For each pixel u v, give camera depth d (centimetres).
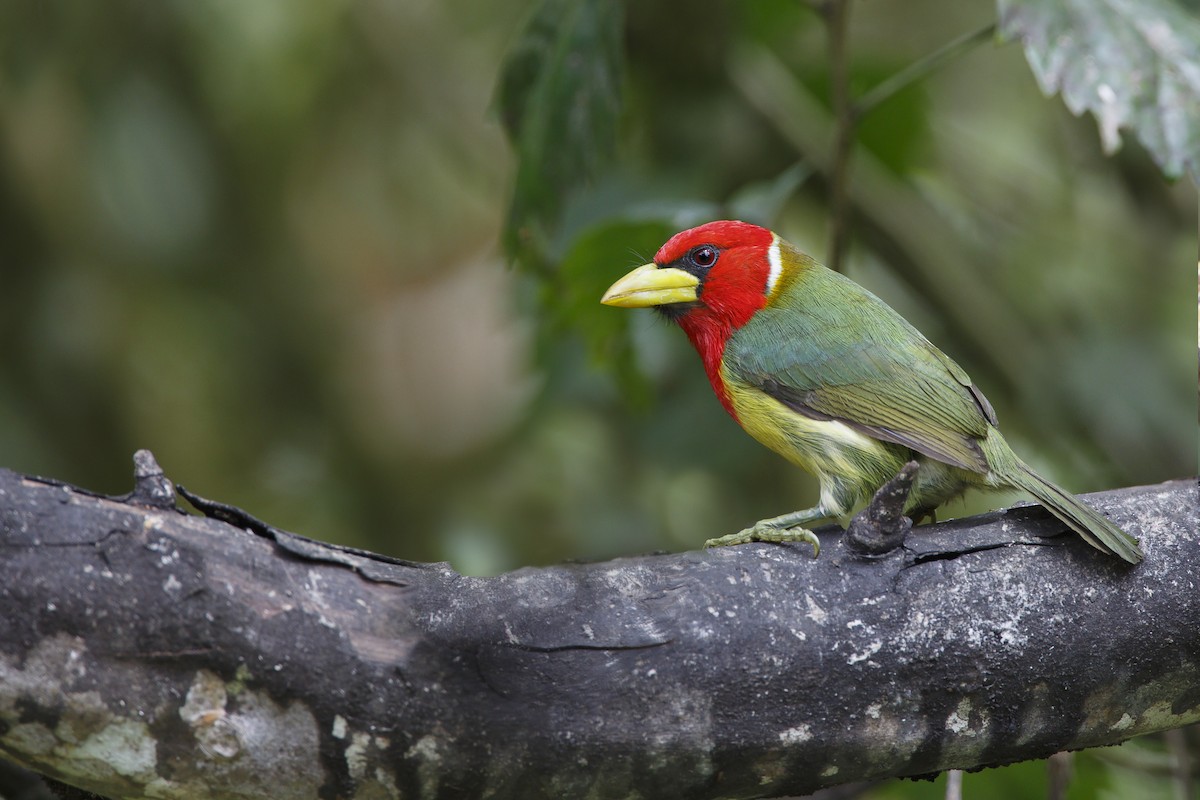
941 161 1181
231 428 1274
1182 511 541
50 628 443
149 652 450
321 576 473
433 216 1373
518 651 477
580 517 1122
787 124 1052
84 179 1151
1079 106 641
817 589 505
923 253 1075
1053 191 1177
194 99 1184
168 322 1243
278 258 1287
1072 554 522
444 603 478
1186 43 648
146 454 469
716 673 490
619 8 787
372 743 468
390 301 1465
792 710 497
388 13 1216
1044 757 534
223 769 462
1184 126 634
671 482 1130
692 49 1033
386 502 1288
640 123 1084
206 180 1204
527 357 1073
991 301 1094
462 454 1320
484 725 474
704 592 498
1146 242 1155
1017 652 509
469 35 1233
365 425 1339
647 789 497
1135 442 1080
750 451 1034
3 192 1140
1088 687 517
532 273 865
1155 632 517
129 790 466
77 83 1130
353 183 1306
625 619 488
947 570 513
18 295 1152
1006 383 1084
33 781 644
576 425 1161
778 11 1098
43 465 1136
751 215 845
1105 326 1128
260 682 457
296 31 1198
